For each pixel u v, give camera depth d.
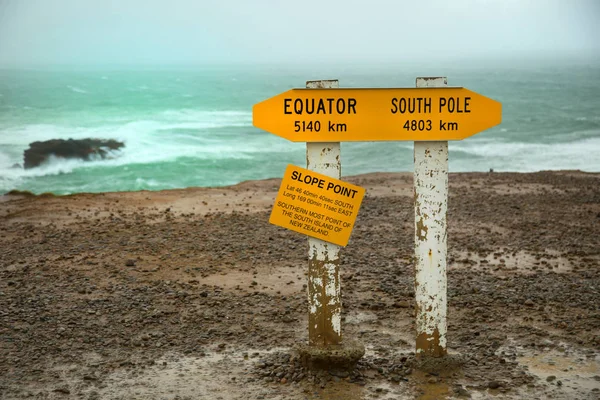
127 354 6.50
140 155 33.31
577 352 6.47
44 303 8.12
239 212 14.30
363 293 8.54
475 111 5.49
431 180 5.66
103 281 9.14
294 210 5.61
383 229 12.66
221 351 6.58
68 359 6.36
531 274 9.47
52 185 26.84
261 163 32.31
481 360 6.20
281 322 7.48
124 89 106.06
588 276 9.34
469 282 9.02
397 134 5.52
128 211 14.55
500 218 13.62
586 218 13.55
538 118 56.28
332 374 5.79
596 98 81.94
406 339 6.87
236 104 75.88
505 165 31.72
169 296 8.43
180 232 12.30
